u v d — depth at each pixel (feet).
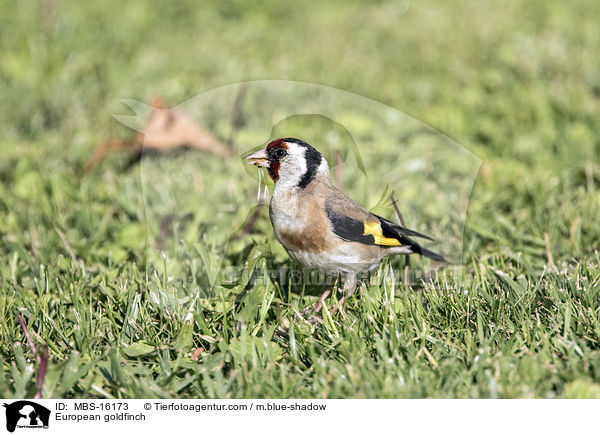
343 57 51.62
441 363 19.71
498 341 20.51
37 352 20.39
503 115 41.57
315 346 20.58
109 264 27.12
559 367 19.19
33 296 24.39
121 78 47.11
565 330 20.49
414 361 19.51
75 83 46.16
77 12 58.95
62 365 19.35
